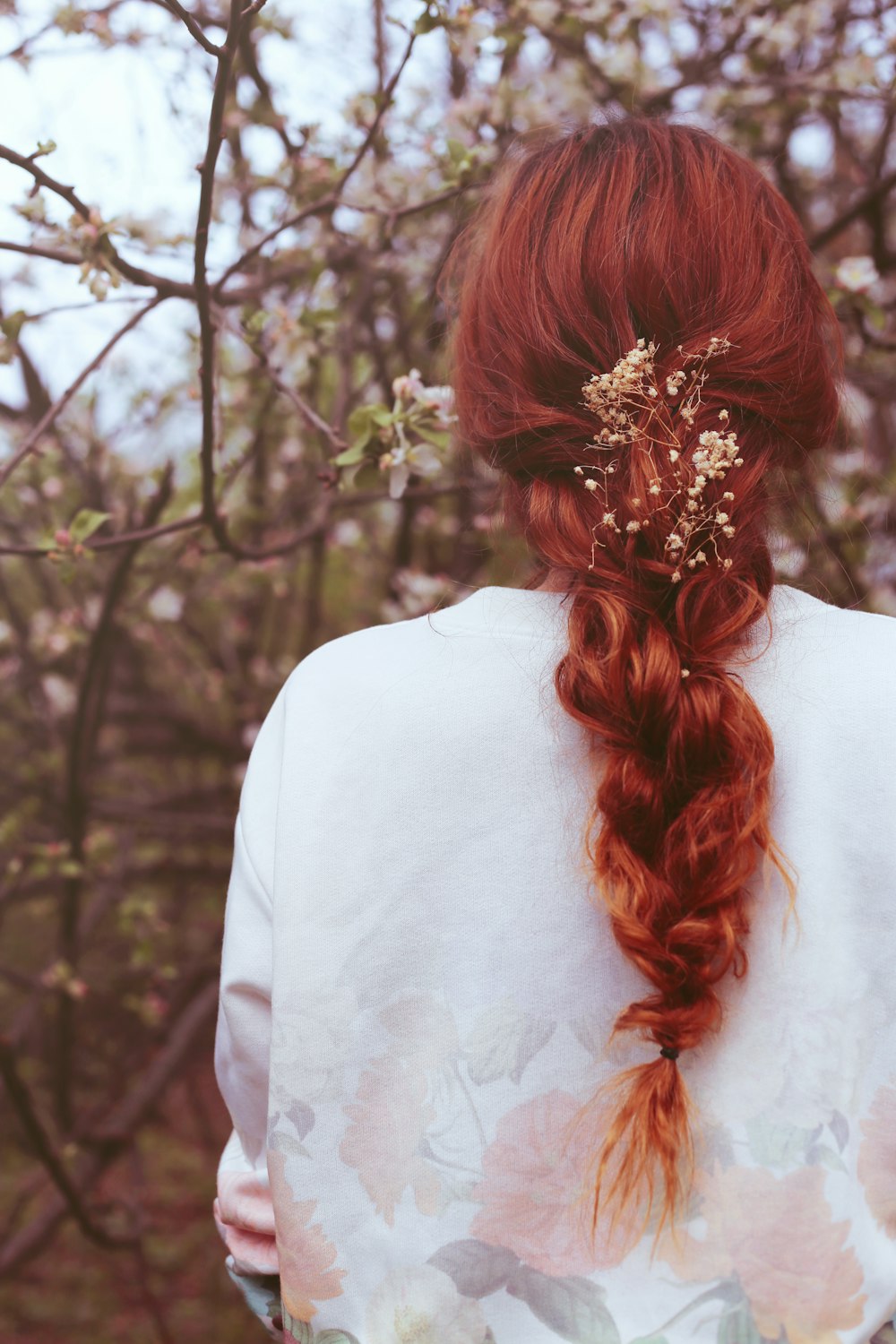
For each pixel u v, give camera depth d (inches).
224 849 142.2
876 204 87.0
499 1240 27.2
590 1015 28.2
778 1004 27.7
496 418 32.3
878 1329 27.8
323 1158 28.0
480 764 29.0
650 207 30.7
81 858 106.1
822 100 80.6
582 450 30.5
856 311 75.4
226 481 63.9
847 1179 26.9
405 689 29.9
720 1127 27.3
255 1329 138.9
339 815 29.1
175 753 134.8
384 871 28.7
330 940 28.5
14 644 114.7
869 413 100.7
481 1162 27.5
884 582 93.1
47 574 113.3
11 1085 87.0
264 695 125.4
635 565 29.4
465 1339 26.9
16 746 136.6
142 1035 135.4
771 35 76.8
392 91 59.0
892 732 28.5
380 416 56.2
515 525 33.8
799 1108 27.2
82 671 94.0
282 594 108.8
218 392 61.7
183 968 138.7
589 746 29.1
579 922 28.4
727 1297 26.6
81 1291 147.6
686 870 27.2
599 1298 26.9
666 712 27.5
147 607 109.7
